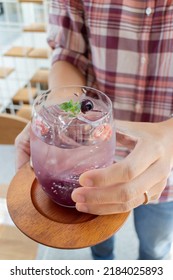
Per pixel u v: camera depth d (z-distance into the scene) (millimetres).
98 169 302
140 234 715
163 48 467
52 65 547
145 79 505
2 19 1886
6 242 516
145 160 313
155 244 711
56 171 315
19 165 407
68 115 319
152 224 662
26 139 408
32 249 513
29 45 1877
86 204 315
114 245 938
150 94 517
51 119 317
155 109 528
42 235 322
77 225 333
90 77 568
